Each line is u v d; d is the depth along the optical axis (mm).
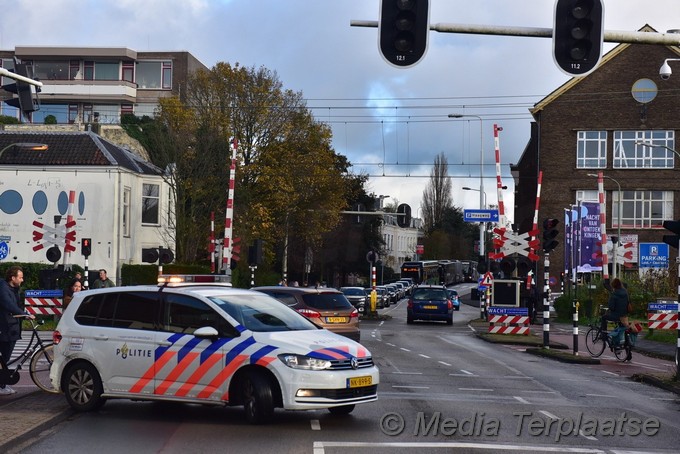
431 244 150625
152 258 34125
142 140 72750
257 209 67562
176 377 14859
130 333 15367
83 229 58594
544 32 16969
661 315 34594
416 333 45656
